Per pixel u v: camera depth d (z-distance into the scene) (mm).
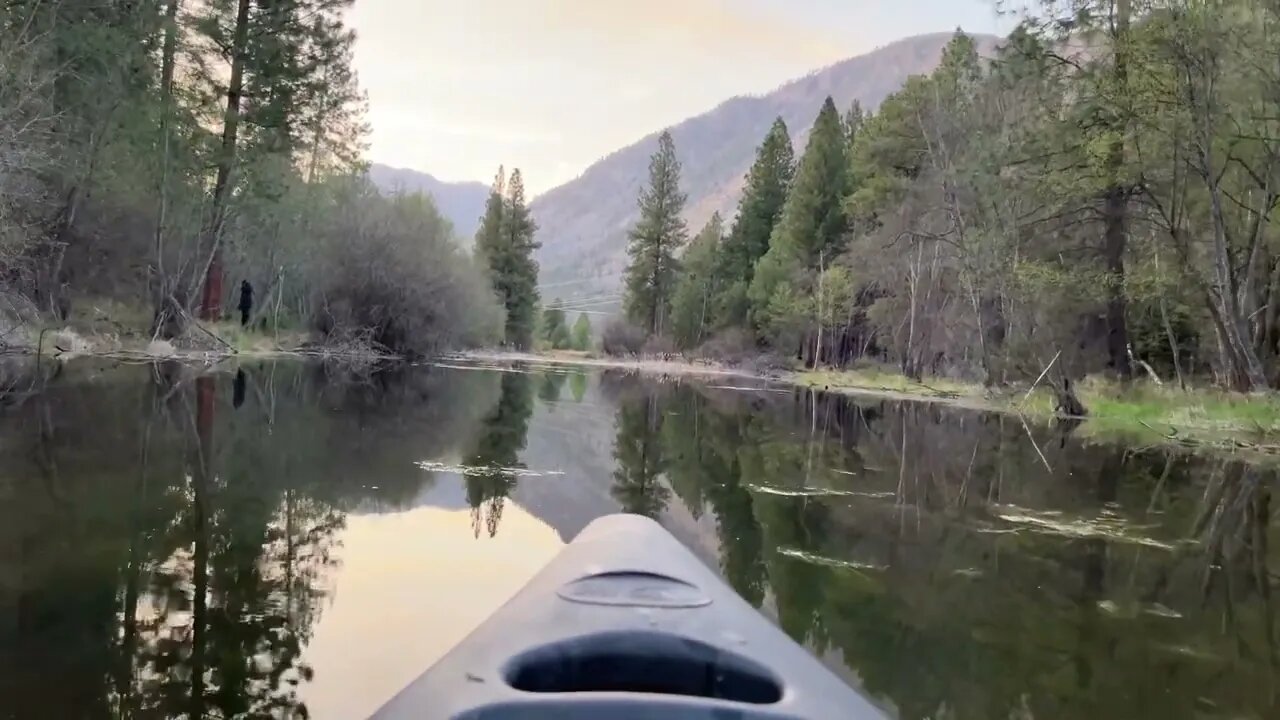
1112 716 2828
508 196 58406
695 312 55625
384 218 28203
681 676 1447
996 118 19312
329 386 14523
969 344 23766
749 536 5215
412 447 7965
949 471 8164
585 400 15930
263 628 3207
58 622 3180
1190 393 14492
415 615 3400
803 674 1386
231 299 28344
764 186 52625
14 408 8773
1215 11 13211
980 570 4594
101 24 16812
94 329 18266
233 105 20953
